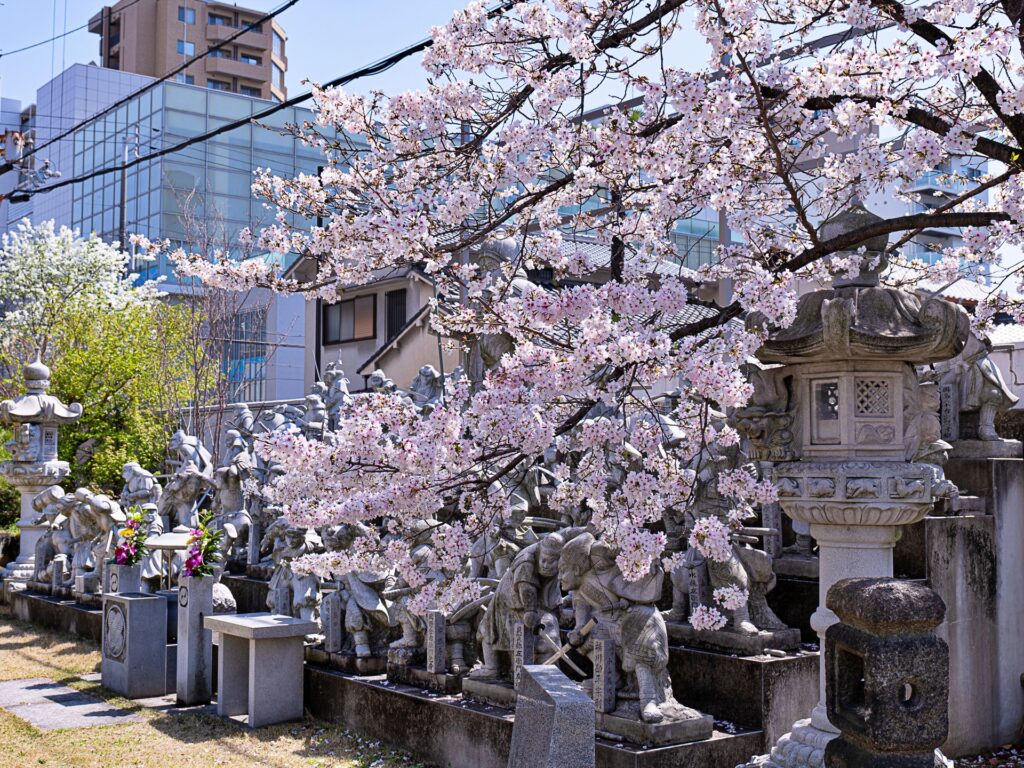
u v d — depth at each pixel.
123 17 53.97
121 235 31.97
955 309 5.51
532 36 5.57
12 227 46.34
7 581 16.09
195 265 5.68
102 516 13.86
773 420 5.93
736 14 4.88
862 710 4.12
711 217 13.09
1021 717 8.35
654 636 6.73
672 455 5.72
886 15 5.29
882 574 5.85
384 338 24.34
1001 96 4.98
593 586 6.97
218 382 23.75
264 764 7.77
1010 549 8.41
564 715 4.55
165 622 10.47
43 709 9.73
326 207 6.06
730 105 5.06
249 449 16.02
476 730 7.33
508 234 5.83
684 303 4.76
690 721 6.62
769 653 7.44
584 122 5.59
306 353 26.61
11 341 28.27
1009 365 11.12
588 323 4.55
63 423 17.09
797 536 8.97
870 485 5.62
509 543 9.47
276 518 11.50
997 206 6.43
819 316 5.68
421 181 5.84
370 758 7.83
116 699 10.09
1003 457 8.59
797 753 5.71
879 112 5.18
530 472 10.27
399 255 5.49
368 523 9.25
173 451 15.77
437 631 8.22
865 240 5.58
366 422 4.90
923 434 5.78
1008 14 5.40
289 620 9.22
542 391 4.71
